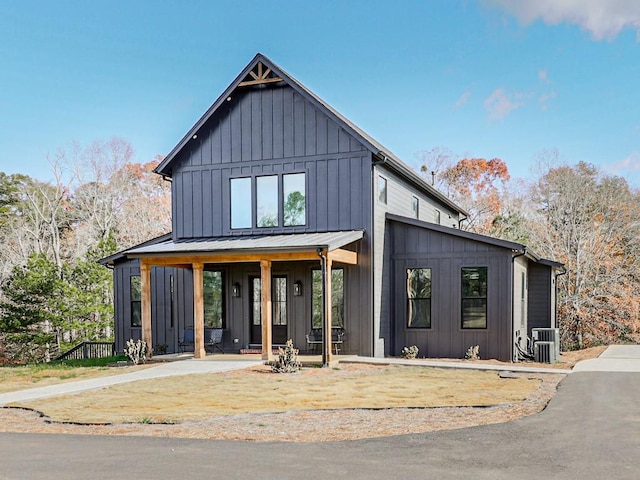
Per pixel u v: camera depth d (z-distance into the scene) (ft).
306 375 43.80
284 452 21.68
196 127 60.13
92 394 35.53
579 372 44.98
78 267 91.97
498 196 146.10
